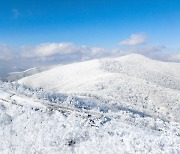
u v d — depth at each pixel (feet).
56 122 145.79
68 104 214.48
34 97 208.23
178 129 202.69
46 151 122.01
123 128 146.00
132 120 206.90
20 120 153.99
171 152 102.94
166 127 210.38
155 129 189.88
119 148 109.50
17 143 133.69
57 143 125.29
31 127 144.05
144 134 136.15
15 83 279.49
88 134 130.41
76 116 155.94
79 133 130.21
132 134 123.95
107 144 115.44
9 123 153.79
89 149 114.21
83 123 143.13
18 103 179.63
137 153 102.32
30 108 167.84
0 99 188.65
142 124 202.08
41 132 136.77
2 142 136.15
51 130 136.56
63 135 129.59
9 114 163.63
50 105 181.47
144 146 108.06
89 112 182.19
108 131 134.62
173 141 119.65
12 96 198.70
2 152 129.18
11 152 128.16
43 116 155.43
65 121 144.87
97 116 162.61
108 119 167.63
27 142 132.26
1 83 265.13
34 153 123.44
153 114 482.69
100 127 139.54
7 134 142.10
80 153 114.52
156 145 108.88
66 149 120.47
